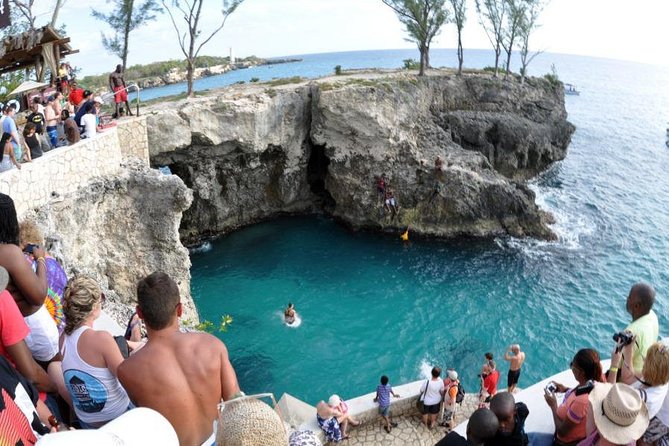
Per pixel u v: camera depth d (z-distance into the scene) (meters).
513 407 5.97
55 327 6.31
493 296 34.97
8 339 4.90
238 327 31.27
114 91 29.50
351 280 36.94
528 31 61.28
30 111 23.12
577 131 95.31
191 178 40.59
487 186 43.09
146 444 3.81
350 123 42.41
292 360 28.48
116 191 23.55
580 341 30.59
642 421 5.16
